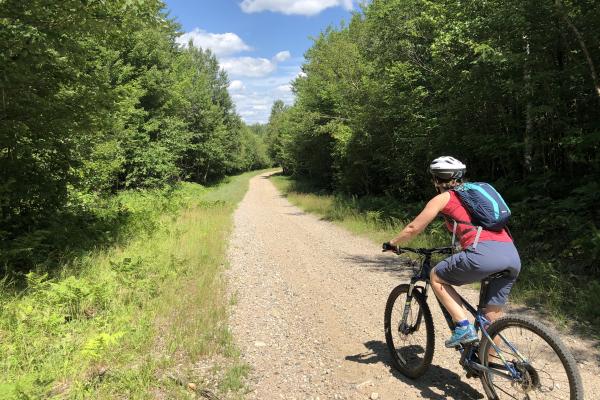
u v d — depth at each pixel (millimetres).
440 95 13203
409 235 3391
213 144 44562
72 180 9875
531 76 9078
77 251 7684
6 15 6398
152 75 26141
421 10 15180
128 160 22547
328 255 9625
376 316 5461
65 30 7012
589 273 6383
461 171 3342
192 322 4902
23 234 8172
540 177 9922
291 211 21141
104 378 3518
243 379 3785
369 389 3656
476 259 3090
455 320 3311
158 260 7516
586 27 8398
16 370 3590
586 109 9336
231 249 10109
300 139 32469
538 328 2891
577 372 2707
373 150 18938
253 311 5652
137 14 7574
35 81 7590
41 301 5051
